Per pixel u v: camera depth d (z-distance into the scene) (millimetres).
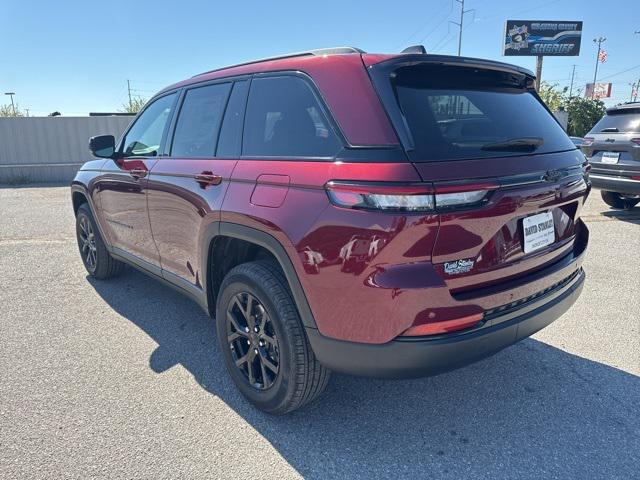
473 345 2064
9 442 2391
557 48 34219
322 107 2227
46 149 15172
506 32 33906
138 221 3656
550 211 2461
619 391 2844
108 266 4633
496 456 2312
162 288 4586
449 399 2777
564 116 25250
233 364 2764
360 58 2207
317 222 2068
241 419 2598
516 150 2236
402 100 2076
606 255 5562
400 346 1989
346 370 2164
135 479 2158
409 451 2352
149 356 3281
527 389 2869
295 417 2613
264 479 2170
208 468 2232
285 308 2316
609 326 3697
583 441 2410
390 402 2752
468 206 1941
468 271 2041
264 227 2297
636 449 2348
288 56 2602
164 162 3283
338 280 2033
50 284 4719
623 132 7168
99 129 15516
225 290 2680
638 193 6988
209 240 2746
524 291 2281
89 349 3375
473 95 2389
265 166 2418
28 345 3428
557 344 3426
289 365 2344
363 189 1922
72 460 2268
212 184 2729
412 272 1916
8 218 8289
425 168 1894
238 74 2863
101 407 2689
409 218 1857
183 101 3334
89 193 4395
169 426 2531
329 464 2266
